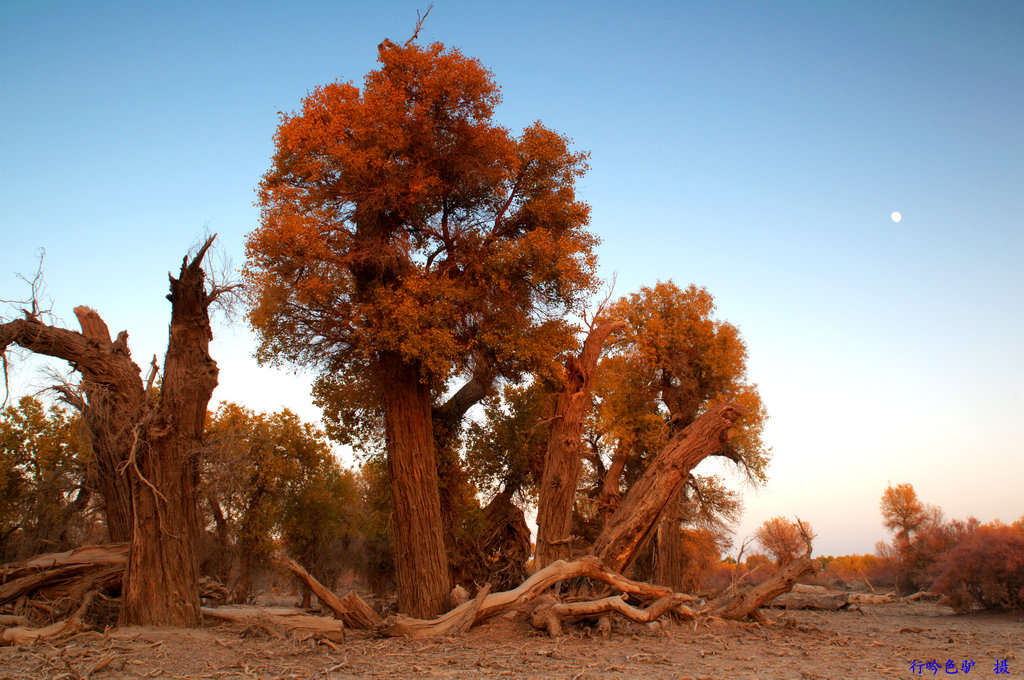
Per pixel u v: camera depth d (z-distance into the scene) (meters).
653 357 30.25
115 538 18.02
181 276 16.06
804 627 18.02
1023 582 26.55
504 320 19.80
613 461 30.44
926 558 40.91
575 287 20.19
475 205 21.45
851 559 71.00
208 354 16.38
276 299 18.08
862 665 11.99
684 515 31.48
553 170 21.67
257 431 30.08
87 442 16.50
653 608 15.80
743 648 14.09
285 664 11.18
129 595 14.58
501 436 28.27
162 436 15.16
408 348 17.22
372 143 18.89
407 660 11.74
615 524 18.08
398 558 17.94
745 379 31.44
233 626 15.12
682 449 18.08
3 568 15.98
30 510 26.38
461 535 24.39
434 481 18.47
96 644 12.48
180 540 15.12
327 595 15.45
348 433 23.94
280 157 19.61
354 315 18.36
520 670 10.74
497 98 20.11
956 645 15.61
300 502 33.50
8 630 12.93
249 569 30.11
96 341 15.97
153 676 9.88
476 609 15.11
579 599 16.12
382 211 19.67
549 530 18.89
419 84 19.58
